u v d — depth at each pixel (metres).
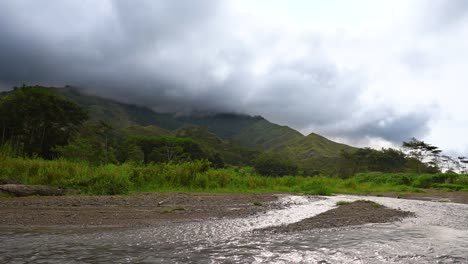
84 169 20.89
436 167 107.06
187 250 6.77
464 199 24.47
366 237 8.41
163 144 110.69
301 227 9.87
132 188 21.86
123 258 6.08
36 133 56.56
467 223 11.34
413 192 32.59
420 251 6.94
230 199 17.91
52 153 54.91
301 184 31.81
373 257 6.41
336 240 7.98
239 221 10.95
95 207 13.37
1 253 6.34
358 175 53.94
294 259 6.17
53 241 7.48
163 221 10.62
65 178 19.69
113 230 8.99
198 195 19.25
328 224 10.56
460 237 8.60
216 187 25.78
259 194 22.25
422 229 9.84
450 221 11.80
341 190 31.52
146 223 10.17
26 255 6.20
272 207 15.43
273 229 9.44
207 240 7.80
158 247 7.02
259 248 7.02
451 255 6.65
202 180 25.41
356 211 14.09
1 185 16.14
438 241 8.01
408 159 118.69
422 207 17.14
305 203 18.05
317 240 7.95
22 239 7.65
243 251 6.73
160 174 25.05
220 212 13.04
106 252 6.52
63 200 14.76
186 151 112.94
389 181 46.12
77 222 10.06
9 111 52.16
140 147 104.88
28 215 10.92
